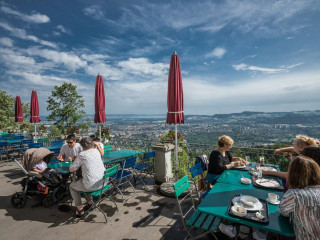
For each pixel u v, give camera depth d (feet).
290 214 5.62
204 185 11.85
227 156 12.66
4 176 18.52
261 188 8.29
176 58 13.89
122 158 15.15
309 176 5.61
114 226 10.06
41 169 12.55
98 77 19.74
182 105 14.32
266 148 15.11
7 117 52.60
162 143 17.49
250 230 7.89
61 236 9.24
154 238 9.02
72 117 54.13
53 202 12.57
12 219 10.82
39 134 35.81
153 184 16.44
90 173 10.54
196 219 7.77
